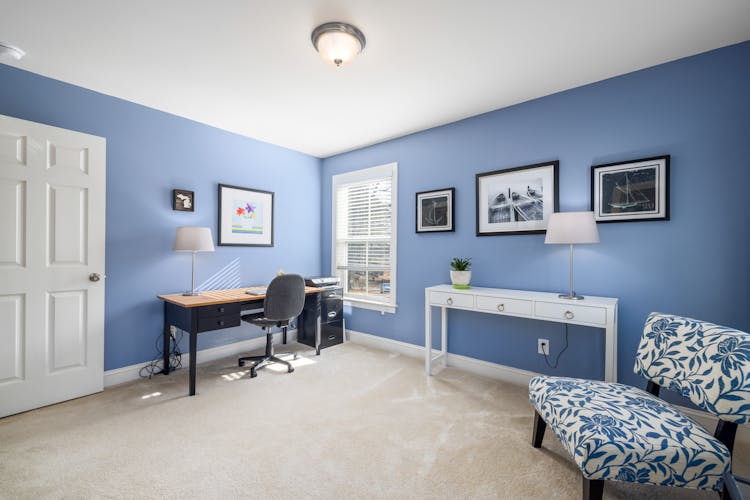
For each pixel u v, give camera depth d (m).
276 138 3.63
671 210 2.15
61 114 2.42
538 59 2.13
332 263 4.21
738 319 1.96
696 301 2.08
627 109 2.30
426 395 2.51
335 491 1.52
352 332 4.00
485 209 2.94
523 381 2.72
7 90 2.21
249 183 3.59
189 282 3.12
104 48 2.03
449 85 2.47
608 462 1.22
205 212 3.23
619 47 2.00
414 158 3.44
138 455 1.76
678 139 2.13
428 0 1.62
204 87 2.51
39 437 1.91
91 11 1.69
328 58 1.95
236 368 3.05
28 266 2.21
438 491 1.52
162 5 1.65
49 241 2.30
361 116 3.04
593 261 2.43
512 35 1.89
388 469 1.67
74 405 2.30
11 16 1.73
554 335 2.60
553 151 2.60
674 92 2.14
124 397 2.43
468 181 3.06
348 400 2.42
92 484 1.54
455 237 3.14
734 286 1.97
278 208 3.86
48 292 2.30
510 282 2.82
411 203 3.47
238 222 3.48
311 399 2.43
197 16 1.74
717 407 1.25
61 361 2.35
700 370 1.36
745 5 1.63
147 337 2.85
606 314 2.04
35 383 2.24
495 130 2.89
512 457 1.77
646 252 2.23
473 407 2.32
